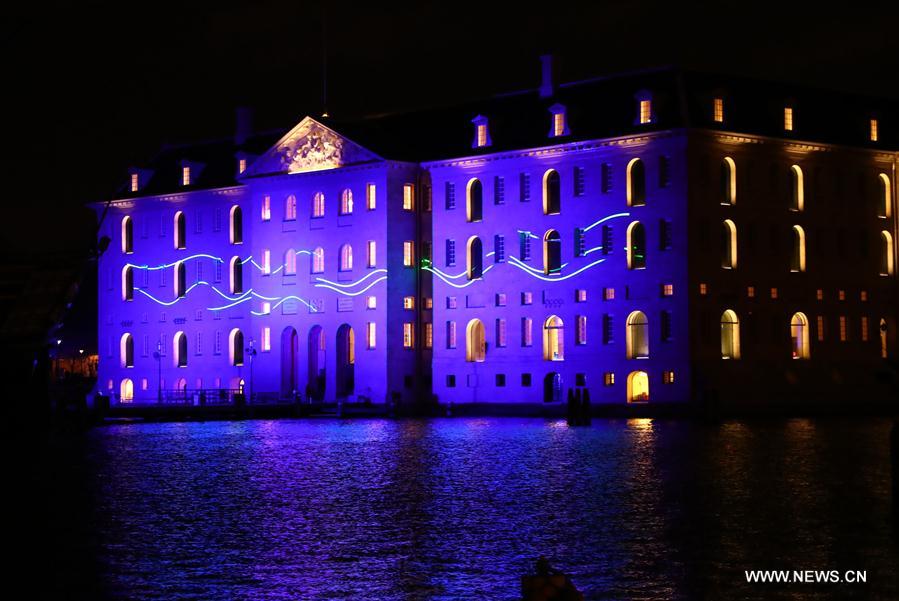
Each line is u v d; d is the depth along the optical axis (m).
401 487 41.19
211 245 124.62
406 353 111.31
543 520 32.94
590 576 25.72
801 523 31.69
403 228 111.31
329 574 26.44
